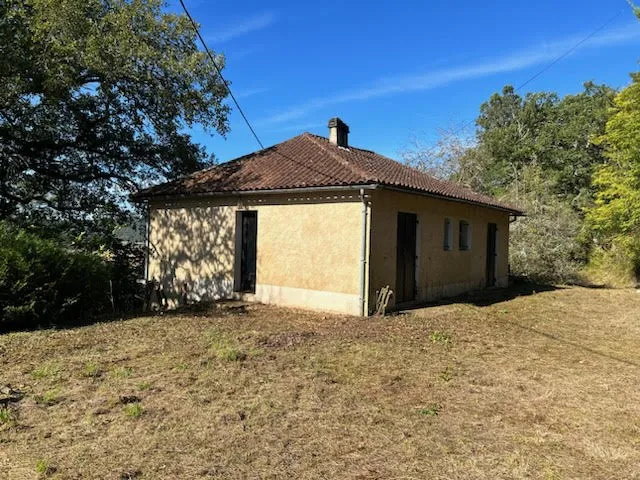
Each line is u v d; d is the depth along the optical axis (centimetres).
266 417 440
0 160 1497
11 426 416
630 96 1683
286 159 1238
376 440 397
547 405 488
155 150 1709
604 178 1828
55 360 625
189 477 335
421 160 2739
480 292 1431
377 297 970
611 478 342
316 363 616
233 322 886
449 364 630
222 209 1197
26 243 883
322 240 1005
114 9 1320
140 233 1792
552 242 1958
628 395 523
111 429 412
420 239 1145
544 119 3077
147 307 1268
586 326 948
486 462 363
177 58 1420
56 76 1245
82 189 1728
